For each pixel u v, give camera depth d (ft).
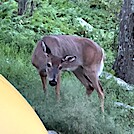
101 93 25.32
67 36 24.85
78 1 56.54
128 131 22.81
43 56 23.11
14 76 25.21
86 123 21.04
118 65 36.42
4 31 35.22
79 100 22.93
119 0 56.49
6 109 7.39
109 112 24.34
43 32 39.68
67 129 20.70
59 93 23.12
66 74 29.66
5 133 6.98
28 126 7.48
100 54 25.95
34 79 25.49
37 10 45.68
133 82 35.76
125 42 35.91
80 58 25.04
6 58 29.35
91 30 46.14
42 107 21.08
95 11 54.70
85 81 25.88
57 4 52.03
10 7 42.60
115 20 52.85
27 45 33.94
